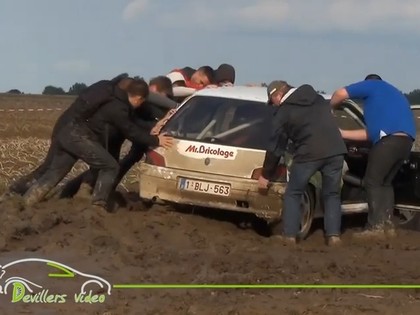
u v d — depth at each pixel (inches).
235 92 951.0
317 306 622.8
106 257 749.9
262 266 733.3
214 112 918.4
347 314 607.2
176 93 1045.8
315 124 835.4
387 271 745.0
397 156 879.7
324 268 740.7
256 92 958.4
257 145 876.0
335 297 651.5
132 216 892.6
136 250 775.1
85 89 914.1
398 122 880.9
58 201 938.7
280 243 838.5
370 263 777.6
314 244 861.2
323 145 834.8
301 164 837.8
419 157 939.3
